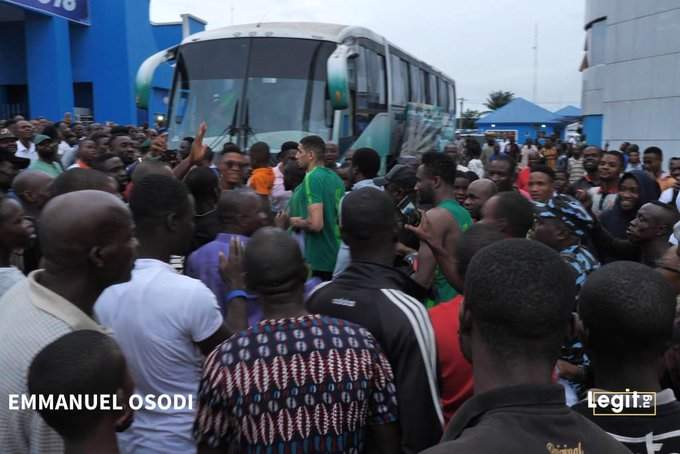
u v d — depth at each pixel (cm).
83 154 668
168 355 255
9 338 193
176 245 284
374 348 226
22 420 187
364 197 282
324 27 1078
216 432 214
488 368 149
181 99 1036
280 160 827
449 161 461
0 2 1923
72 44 2414
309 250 590
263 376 209
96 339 172
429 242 365
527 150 1923
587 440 136
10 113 2394
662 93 1603
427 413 245
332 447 211
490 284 146
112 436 172
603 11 2467
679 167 768
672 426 170
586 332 187
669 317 179
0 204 305
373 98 1215
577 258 387
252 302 339
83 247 201
